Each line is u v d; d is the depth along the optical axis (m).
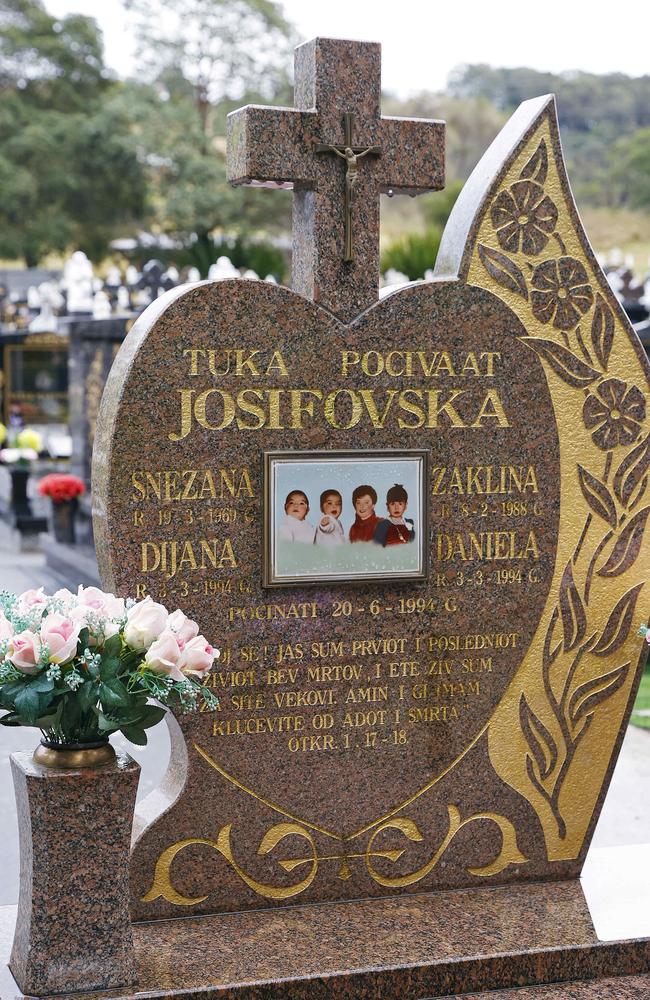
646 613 5.52
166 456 4.82
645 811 7.20
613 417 5.42
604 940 4.84
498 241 5.22
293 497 4.96
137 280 20.69
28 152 39.06
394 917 5.03
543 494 5.35
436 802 5.29
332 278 5.05
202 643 4.29
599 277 5.36
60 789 4.22
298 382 4.97
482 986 4.69
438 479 5.20
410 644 5.20
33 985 4.29
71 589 13.46
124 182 39.31
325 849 5.15
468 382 5.21
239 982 4.43
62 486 15.20
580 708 5.46
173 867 4.96
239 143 4.98
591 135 49.16
